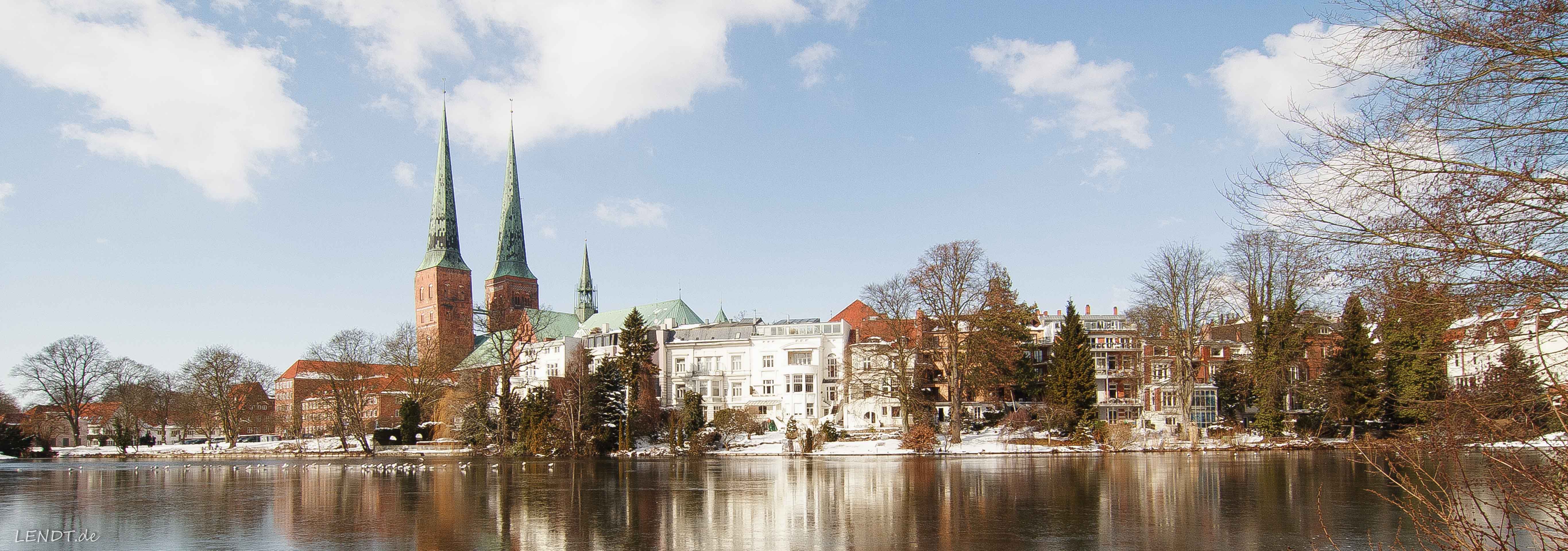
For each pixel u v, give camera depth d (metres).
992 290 84.44
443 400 109.06
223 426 123.19
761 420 99.56
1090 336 106.25
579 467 66.12
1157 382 93.94
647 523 32.19
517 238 192.12
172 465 81.75
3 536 31.61
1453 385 13.05
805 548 26.83
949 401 103.69
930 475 52.44
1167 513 33.69
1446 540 13.47
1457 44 11.68
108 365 130.38
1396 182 12.23
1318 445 76.25
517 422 94.06
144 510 39.19
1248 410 96.56
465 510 37.09
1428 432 12.92
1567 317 11.78
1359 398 74.81
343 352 107.00
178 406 136.25
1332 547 26.12
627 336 92.94
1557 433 11.60
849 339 113.62
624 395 90.88
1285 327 74.44
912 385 88.38
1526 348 12.07
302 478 58.78
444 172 189.75
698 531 30.36
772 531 30.06
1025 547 26.72
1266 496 38.91
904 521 32.25
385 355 117.38
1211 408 94.81
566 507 37.75
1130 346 105.56
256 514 36.81
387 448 104.00
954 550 26.39
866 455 77.25
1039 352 108.56
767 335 112.00
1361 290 13.13
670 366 113.69
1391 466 13.70
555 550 26.88
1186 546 26.70
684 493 43.16
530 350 101.62
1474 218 11.70
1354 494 39.06
